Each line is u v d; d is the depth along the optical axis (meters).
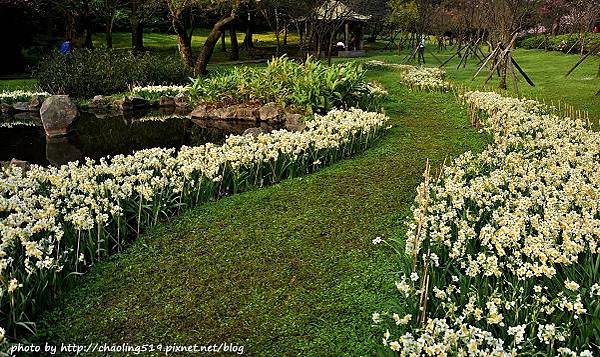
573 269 3.99
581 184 5.45
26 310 4.31
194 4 21.80
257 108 13.60
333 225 6.06
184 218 6.35
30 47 27.70
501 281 3.99
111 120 14.18
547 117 9.46
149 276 5.04
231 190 7.39
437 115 12.45
